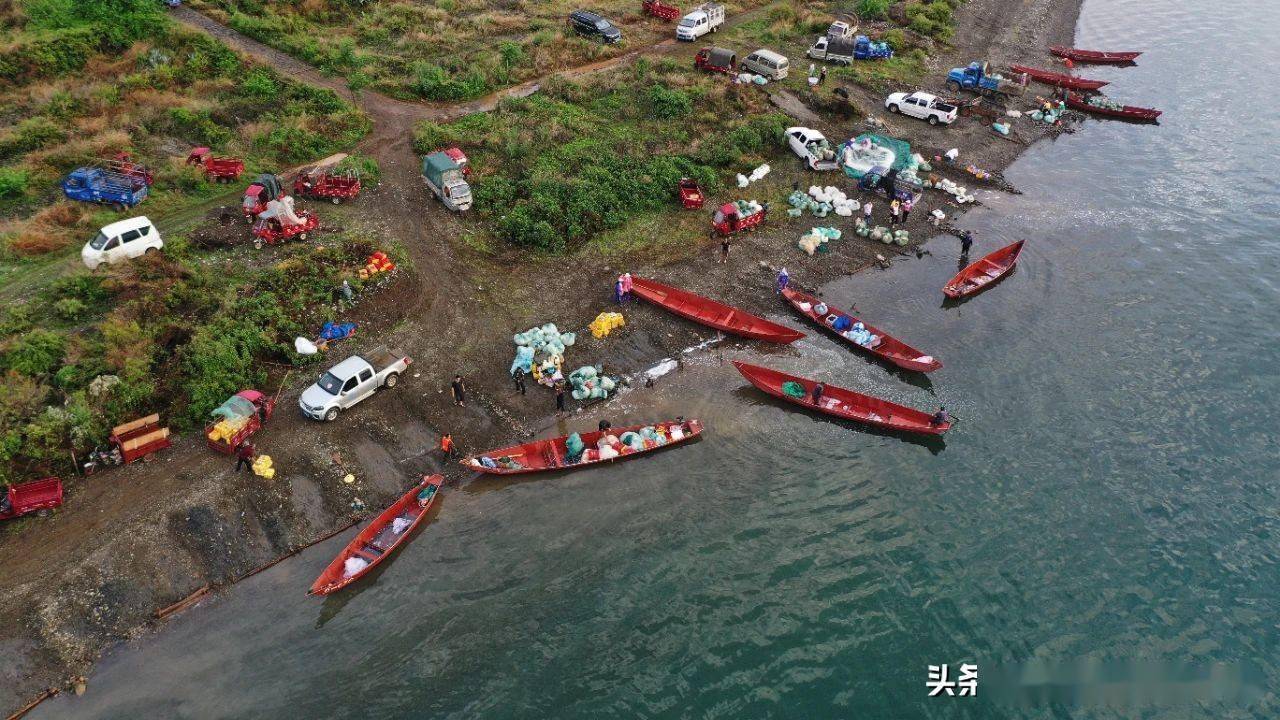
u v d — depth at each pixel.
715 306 41.06
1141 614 27.61
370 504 30.59
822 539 30.06
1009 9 88.31
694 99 58.03
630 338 39.38
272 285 37.62
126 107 49.00
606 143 52.88
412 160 50.03
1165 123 66.12
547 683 25.03
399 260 41.31
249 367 34.28
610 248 45.38
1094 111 67.50
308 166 48.22
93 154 44.75
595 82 59.06
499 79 59.31
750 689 25.05
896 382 38.06
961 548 29.89
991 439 34.91
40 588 26.09
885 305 43.44
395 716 24.02
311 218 42.00
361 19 66.25
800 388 36.47
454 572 28.50
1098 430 35.38
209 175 45.28
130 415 31.55
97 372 31.94
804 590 28.11
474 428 33.94
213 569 27.86
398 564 28.73
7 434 28.78
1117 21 90.00
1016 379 38.38
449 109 55.91
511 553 29.19
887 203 52.03
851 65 68.31
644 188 48.91
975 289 44.16
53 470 29.45
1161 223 51.97
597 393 35.94
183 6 62.91
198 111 49.53
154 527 28.28
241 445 30.39
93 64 52.88
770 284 44.16
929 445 34.62
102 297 35.84
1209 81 73.81
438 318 39.06
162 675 24.91
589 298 41.62
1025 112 66.50
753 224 48.12
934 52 73.75
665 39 69.31
